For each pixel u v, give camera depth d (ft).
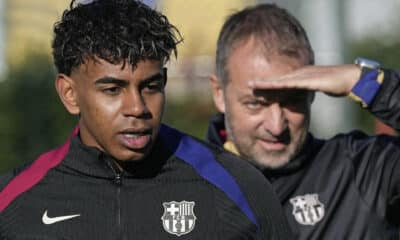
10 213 29.94
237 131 35.27
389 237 35.53
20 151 73.87
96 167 30.07
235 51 35.35
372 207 35.27
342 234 35.09
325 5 96.68
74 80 29.45
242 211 29.68
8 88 75.05
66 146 30.99
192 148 31.04
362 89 35.14
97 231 29.53
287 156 35.01
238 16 36.35
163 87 29.01
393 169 35.14
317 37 96.73
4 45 88.53
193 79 102.06
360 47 107.34
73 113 30.19
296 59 35.24
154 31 28.71
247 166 30.94
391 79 35.17
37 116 74.43
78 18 29.22
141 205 29.81
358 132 37.52
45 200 30.01
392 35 109.50
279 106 34.53
